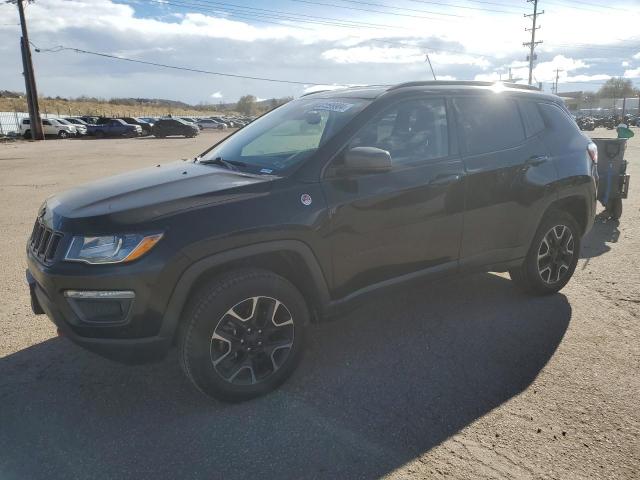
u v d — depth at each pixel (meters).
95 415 3.05
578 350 3.75
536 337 3.95
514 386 3.30
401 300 4.68
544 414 3.01
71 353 3.76
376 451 2.72
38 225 3.29
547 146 4.48
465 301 4.64
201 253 2.85
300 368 3.55
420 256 3.74
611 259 5.88
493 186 4.03
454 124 3.95
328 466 2.61
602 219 7.93
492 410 3.05
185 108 124.19
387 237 3.53
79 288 2.76
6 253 6.32
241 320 3.06
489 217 4.05
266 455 2.69
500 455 2.68
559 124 4.70
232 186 3.11
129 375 3.47
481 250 4.09
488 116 4.18
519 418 2.98
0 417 3.03
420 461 2.64
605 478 2.51
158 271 2.76
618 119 62.53
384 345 3.86
